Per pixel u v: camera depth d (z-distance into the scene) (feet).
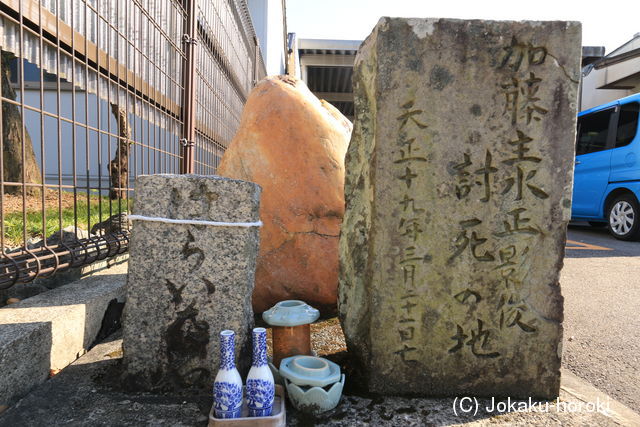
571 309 10.09
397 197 5.65
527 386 5.81
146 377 5.65
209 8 15.12
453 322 5.76
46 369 5.93
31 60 7.25
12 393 5.26
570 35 5.48
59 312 6.50
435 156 5.62
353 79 6.54
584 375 6.77
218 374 4.93
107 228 10.59
